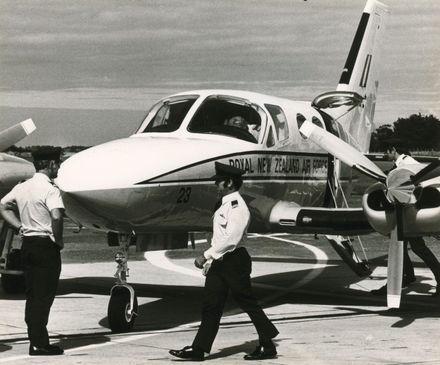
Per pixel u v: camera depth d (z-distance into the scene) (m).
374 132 18.75
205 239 23.58
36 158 8.43
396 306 10.71
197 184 10.88
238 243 8.12
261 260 18.45
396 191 10.49
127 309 9.88
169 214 10.69
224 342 9.14
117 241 11.26
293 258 18.86
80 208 10.07
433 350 8.67
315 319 10.94
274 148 12.55
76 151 11.71
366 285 14.77
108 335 9.64
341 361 8.09
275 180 12.64
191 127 11.75
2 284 13.29
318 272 16.48
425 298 13.16
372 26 18.11
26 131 10.77
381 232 10.98
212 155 11.20
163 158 10.55
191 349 8.20
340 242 14.81
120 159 10.27
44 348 8.33
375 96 18.58
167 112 12.17
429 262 13.16
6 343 9.06
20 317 10.85
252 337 9.48
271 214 12.94
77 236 23.03
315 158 13.84
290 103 13.67
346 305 12.36
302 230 12.77
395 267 10.77
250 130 12.34
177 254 19.50
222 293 8.15
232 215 8.10
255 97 12.66
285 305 12.32
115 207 10.00
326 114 14.84
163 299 12.67
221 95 12.30
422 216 10.66
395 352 8.55
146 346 8.91
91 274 15.56
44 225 8.30
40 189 8.28
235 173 8.22
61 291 13.41
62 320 10.67
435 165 10.36
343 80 17.69
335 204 14.78
